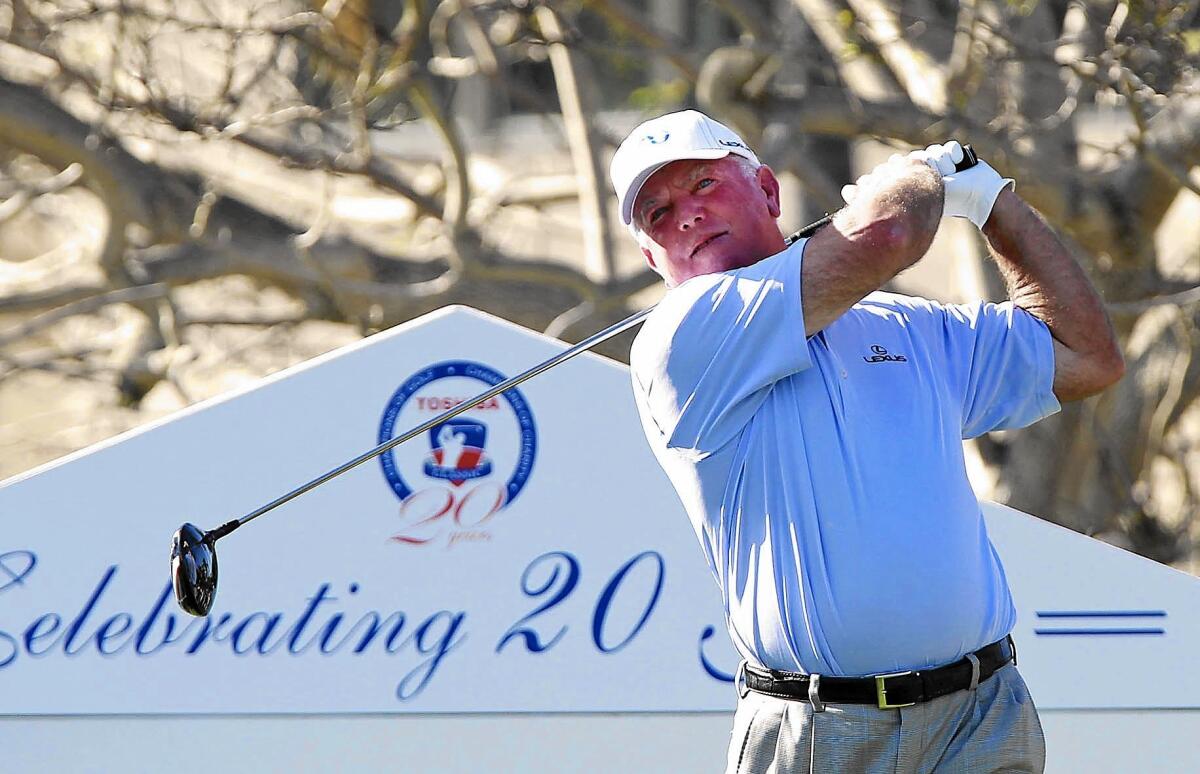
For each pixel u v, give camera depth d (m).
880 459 11.21
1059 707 15.89
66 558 16.25
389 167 29.36
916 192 11.24
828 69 27.19
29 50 26.77
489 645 16.11
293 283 29.55
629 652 16.08
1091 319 12.08
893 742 11.17
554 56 29.36
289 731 16.02
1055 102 27.64
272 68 28.00
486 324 16.48
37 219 34.91
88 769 15.96
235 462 16.38
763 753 11.48
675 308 11.38
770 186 12.47
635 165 12.08
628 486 16.30
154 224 28.80
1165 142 25.62
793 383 11.35
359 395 16.45
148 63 26.59
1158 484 32.38
